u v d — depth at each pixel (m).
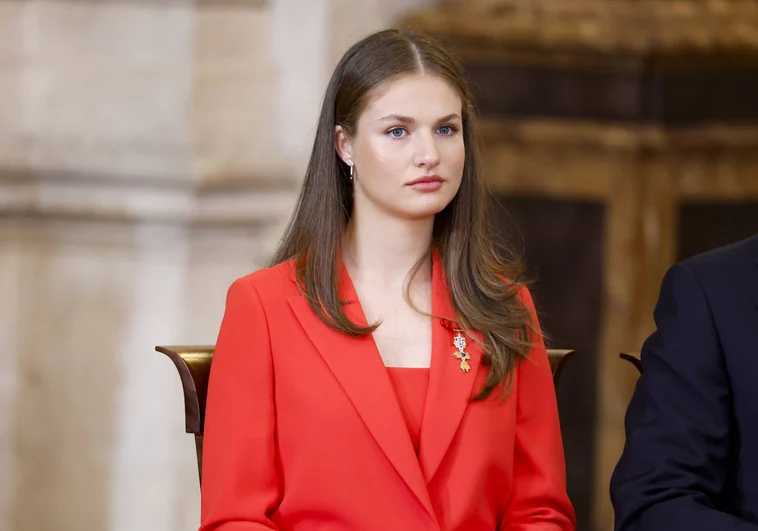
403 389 7.95
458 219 8.41
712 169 17.53
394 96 7.90
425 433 7.79
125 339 14.05
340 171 8.34
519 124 17.36
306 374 7.81
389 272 8.27
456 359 8.05
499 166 17.47
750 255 8.56
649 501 7.89
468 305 8.22
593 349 17.64
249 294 8.06
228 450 7.80
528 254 17.61
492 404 8.03
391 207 8.02
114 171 13.65
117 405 14.10
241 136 14.19
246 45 14.34
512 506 8.13
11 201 13.77
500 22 17.16
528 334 8.40
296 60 14.57
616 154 17.42
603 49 17.09
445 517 7.72
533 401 8.34
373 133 7.97
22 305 14.04
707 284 8.45
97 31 13.88
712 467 8.06
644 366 8.54
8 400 14.12
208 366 8.48
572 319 17.66
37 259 14.04
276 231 14.23
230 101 14.16
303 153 14.42
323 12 14.61
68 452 14.17
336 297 8.00
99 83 13.82
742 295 8.38
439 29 17.05
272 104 14.48
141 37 13.90
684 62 17.20
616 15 17.11
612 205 17.48
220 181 13.81
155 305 13.99
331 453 7.67
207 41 14.01
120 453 14.16
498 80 17.33
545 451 8.27
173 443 14.09
